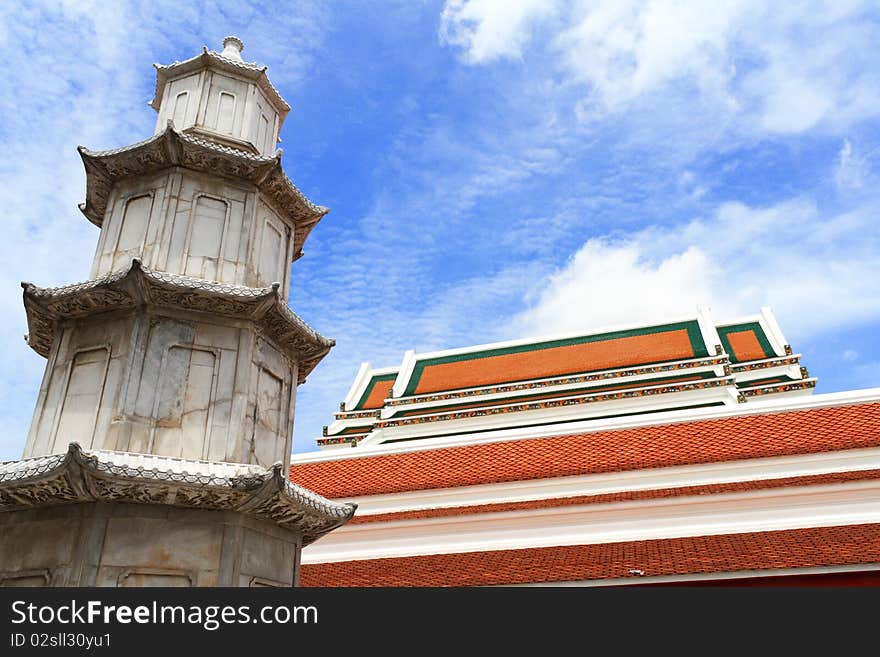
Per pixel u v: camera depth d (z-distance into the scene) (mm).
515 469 25297
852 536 18047
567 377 39719
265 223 14242
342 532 24703
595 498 22281
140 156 13344
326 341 14180
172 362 11844
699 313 42000
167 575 10281
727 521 20656
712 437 24312
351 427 44031
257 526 11484
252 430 12211
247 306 12320
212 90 15156
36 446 11688
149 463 10516
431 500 25234
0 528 10875
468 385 42219
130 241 13242
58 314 12453
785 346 38906
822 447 21922
